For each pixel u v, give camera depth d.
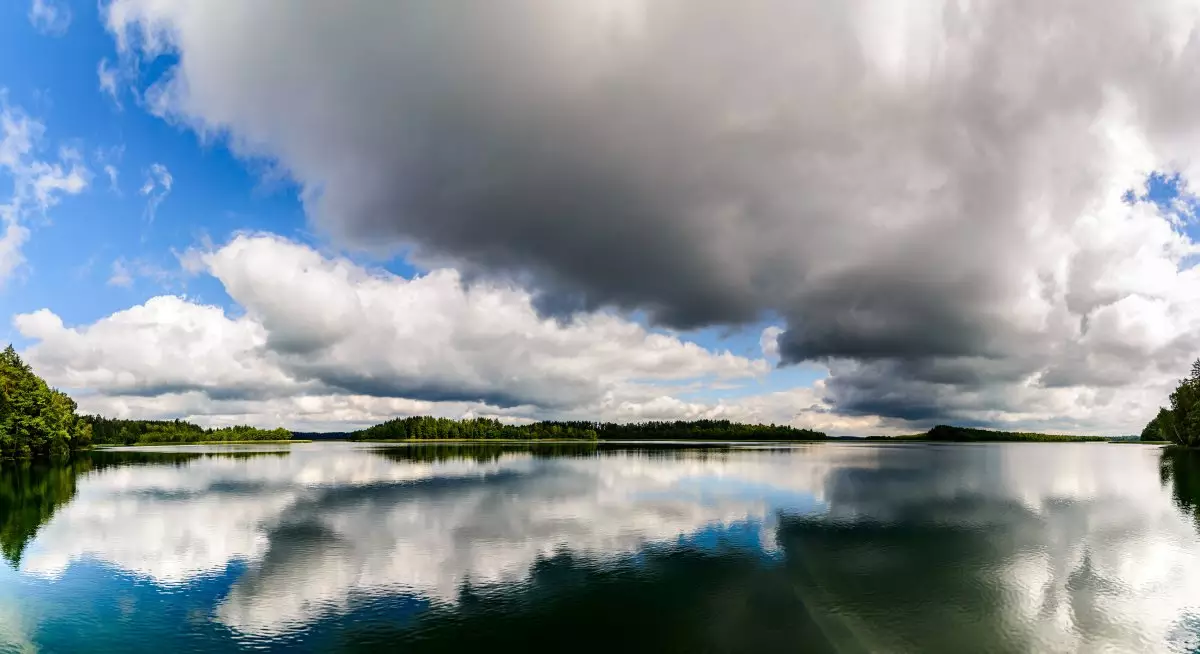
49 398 109.06
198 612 23.00
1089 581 26.22
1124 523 39.34
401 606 23.36
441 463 95.31
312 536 35.75
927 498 50.62
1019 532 36.16
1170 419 136.12
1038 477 69.31
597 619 21.72
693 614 22.20
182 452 148.12
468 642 19.83
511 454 126.50
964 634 20.41
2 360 107.81
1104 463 94.50
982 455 127.31
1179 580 26.44
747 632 20.44
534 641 19.81
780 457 112.19
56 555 31.73
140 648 19.73
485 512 43.72
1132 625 21.31
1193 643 19.83
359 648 19.48
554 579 26.44
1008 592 24.64
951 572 27.47
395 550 32.03
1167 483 62.66
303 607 23.36
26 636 20.75
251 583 26.41
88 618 22.44
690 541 33.75
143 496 54.38
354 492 55.94
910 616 22.06
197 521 41.06
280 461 104.75
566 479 66.44
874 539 34.22
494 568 28.36
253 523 40.16
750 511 43.75
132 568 29.09
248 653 19.23
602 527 37.81
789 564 28.72
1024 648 19.34
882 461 100.06
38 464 97.44
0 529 39.03
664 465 88.12
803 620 21.52
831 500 49.38
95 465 94.56
